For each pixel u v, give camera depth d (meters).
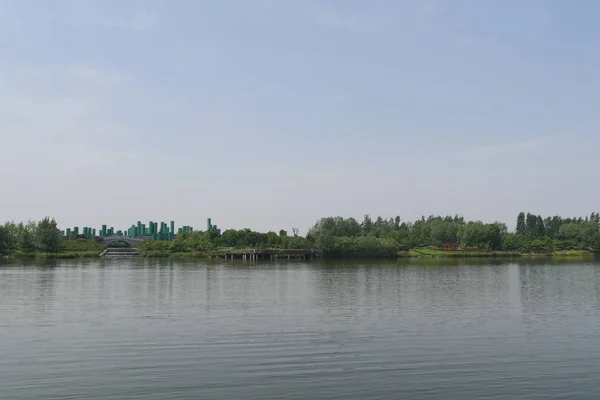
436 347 33.56
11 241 167.12
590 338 36.56
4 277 87.69
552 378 26.92
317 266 130.12
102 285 73.88
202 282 80.31
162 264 135.50
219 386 25.42
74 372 27.64
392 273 103.94
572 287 74.12
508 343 34.84
